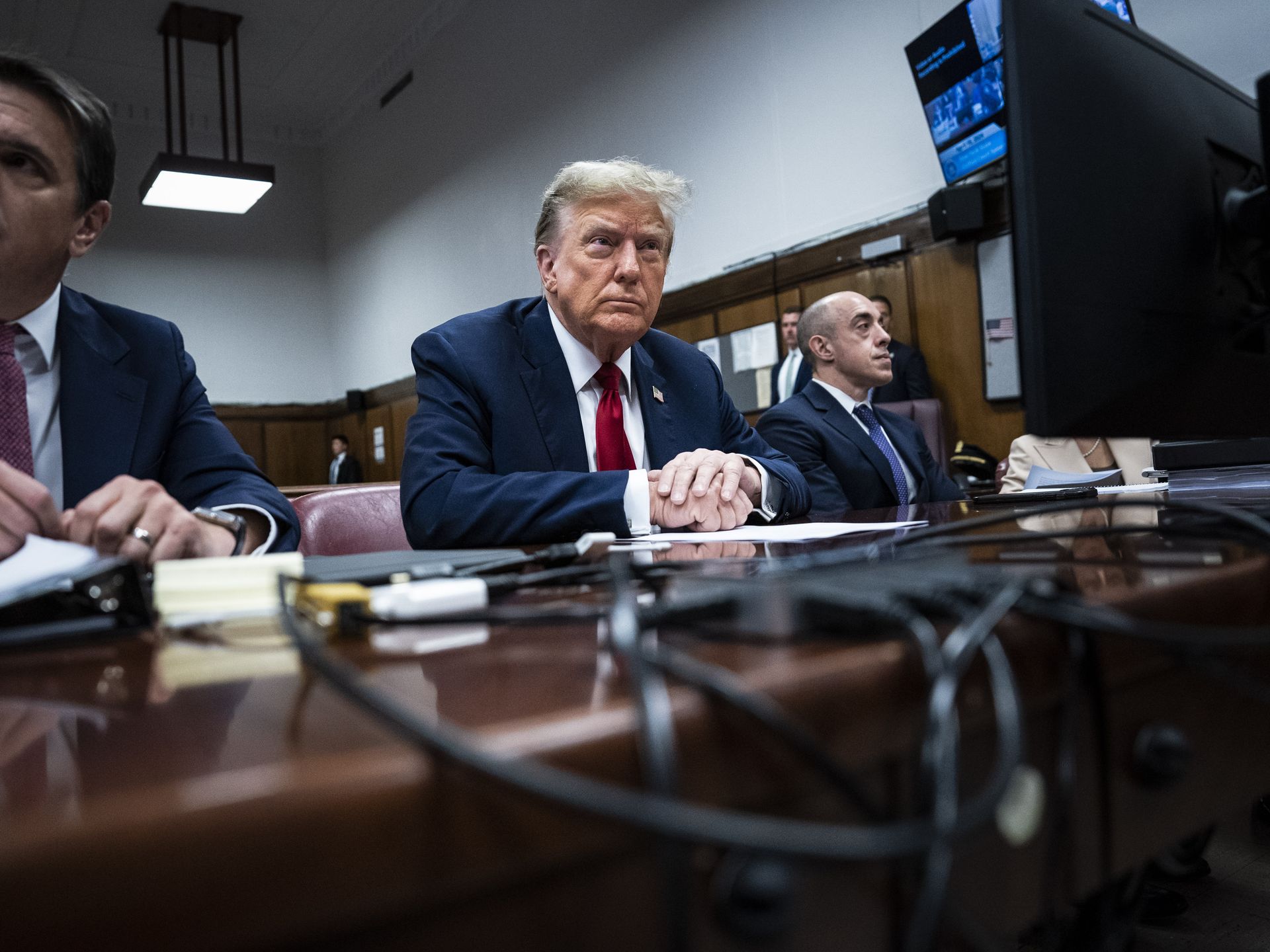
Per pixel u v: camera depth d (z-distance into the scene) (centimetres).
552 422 146
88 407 103
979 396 447
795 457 253
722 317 583
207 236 1034
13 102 88
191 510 105
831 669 26
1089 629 32
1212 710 39
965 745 28
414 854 19
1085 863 32
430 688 27
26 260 93
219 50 853
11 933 15
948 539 59
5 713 27
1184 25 363
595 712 23
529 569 63
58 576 41
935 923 19
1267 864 134
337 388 1092
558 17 687
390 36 883
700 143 583
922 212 460
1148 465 294
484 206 790
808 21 505
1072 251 59
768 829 17
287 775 19
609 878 22
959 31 406
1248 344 74
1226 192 72
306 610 41
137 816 17
